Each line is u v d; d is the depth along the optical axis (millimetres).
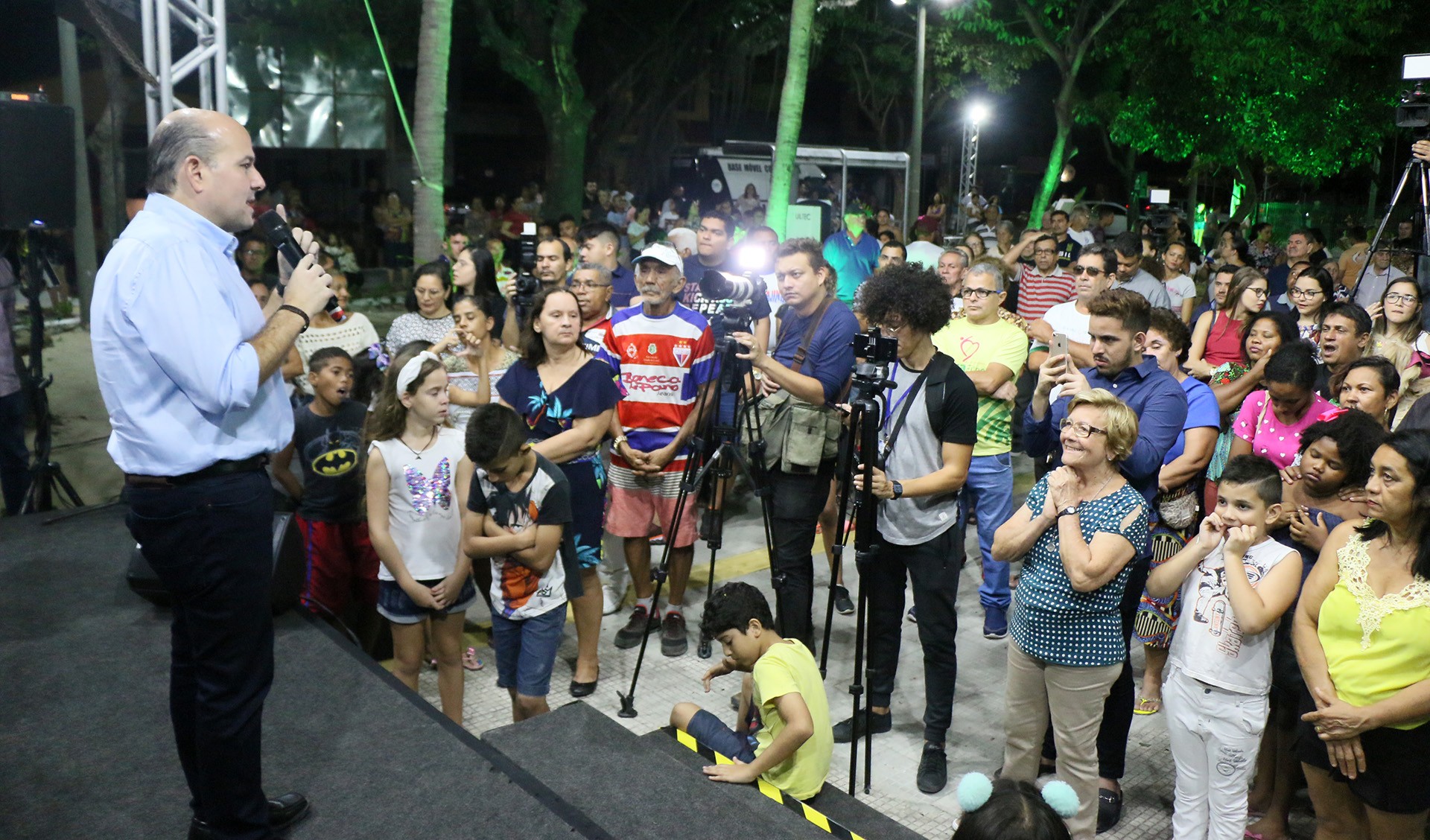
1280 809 3791
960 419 4059
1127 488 3492
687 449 5367
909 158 24625
